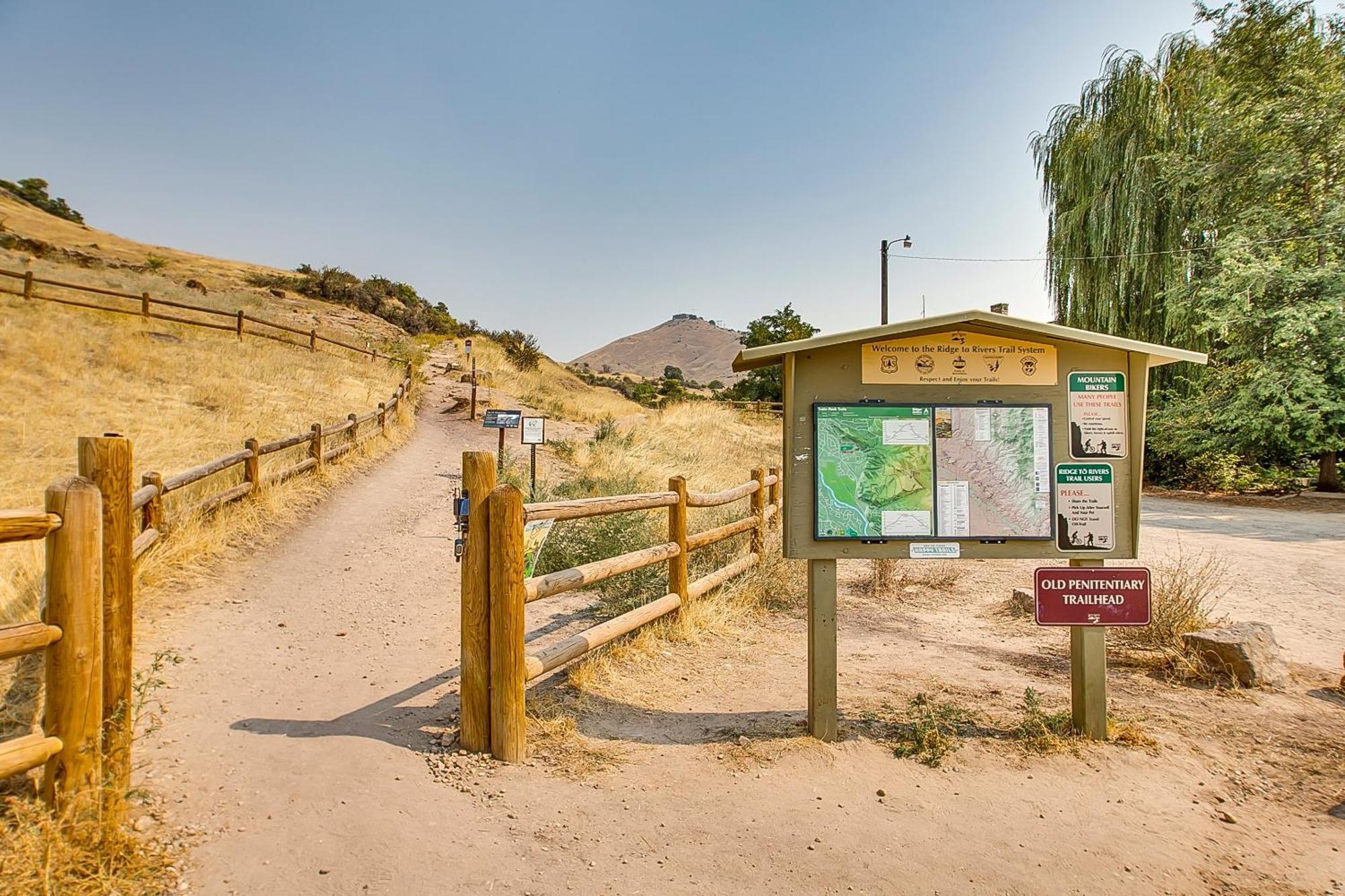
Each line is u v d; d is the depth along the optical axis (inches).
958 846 125.6
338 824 122.1
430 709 172.7
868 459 162.1
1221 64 819.4
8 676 162.2
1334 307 663.8
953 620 277.7
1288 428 724.7
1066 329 156.0
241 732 153.3
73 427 439.2
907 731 168.2
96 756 108.5
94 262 1571.1
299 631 225.8
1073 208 915.4
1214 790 146.7
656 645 225.8
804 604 290.8
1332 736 173.2
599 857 119.0
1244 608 292.4
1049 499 163.5
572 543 304.7
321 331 1210.0
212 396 589.6
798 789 143.1
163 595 243.3
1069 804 139.9
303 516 378.3
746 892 111.7
